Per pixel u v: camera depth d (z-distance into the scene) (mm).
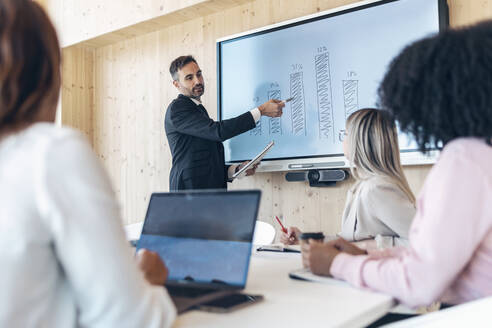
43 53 690
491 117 887
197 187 3129
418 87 972
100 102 4527
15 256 586
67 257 605
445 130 949
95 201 618
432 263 837
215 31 3668
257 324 744
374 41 2818
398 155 1822
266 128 3293
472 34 927
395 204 1683
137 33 4137
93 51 4617
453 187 856
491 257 887
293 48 3176
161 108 4016
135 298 628
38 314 605
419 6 2650
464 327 756
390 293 898
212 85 3666
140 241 1125
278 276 1104
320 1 3129
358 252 1160
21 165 610
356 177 1929
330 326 729
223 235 992
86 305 621
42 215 599
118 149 4340
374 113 1818
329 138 2998
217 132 2998
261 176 3400
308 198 3176
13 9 658
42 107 706
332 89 2990
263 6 3406
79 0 4348
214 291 935
